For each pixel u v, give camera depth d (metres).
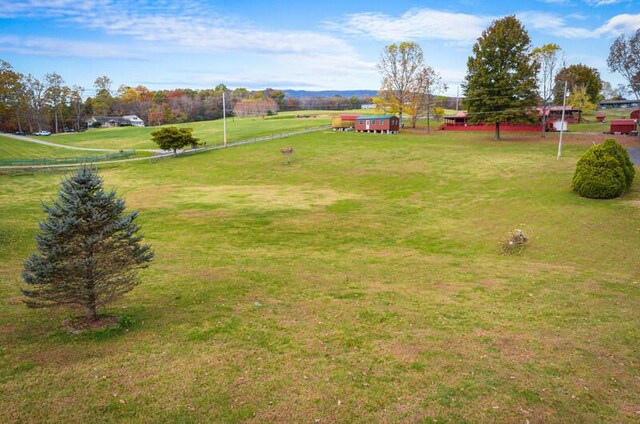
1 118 113.56
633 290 14.23
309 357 9.53
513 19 54.72
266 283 15.34
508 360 9.36
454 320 11.82
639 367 9.02
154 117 131.88
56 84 126.94
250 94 192.00
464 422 7.22
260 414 7.41
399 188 35.97
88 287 10.26
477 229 24.42
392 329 11.18
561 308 12.61
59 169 51.66
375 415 7.43
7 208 32.34
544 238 21.58
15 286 14.38
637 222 21.89
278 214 28.89
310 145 58.81
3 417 7.16
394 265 18.41
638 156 37.75
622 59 48.59
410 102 75.88
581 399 7.86
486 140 56.66
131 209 31.05
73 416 7.24
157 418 7.24
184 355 9.46
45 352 9.45
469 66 57.69
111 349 9.66
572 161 38.91
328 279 16.06
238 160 52.22
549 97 59.19
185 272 16.62
